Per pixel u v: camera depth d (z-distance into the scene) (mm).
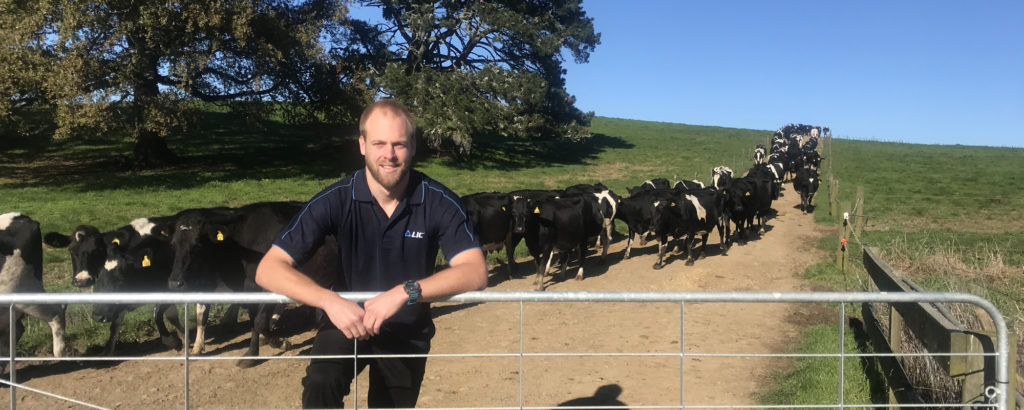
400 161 3002
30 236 7422
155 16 24625
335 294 2859
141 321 9281
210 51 26781
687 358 7793
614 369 7395
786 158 35188
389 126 2982
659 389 6719
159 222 8328
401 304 2836
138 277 7965
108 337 8672
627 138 55375
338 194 3170
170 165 32281
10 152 33469
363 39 37438
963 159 42438
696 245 17281
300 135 44906
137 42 25391
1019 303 9602
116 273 7723
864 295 3098
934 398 5238
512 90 33406
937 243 15828
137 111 25906
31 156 32906
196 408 6438
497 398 6492
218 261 8250
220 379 7289
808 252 16031
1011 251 15375
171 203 22484
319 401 3023
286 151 38531
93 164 31609
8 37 22547
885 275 7375
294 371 7574
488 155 41875
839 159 42156
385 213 3176
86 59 23703
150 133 31578
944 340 4227
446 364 7621
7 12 23375
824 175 34906
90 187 25156
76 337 8586
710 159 43625
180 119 26172
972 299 3164
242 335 9141
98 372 7492
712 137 57500
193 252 7770
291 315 10062
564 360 7738
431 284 2883
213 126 45969
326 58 31422
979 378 3834
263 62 29375
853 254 15094
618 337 8797
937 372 5270
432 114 33000
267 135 43906
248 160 34906
